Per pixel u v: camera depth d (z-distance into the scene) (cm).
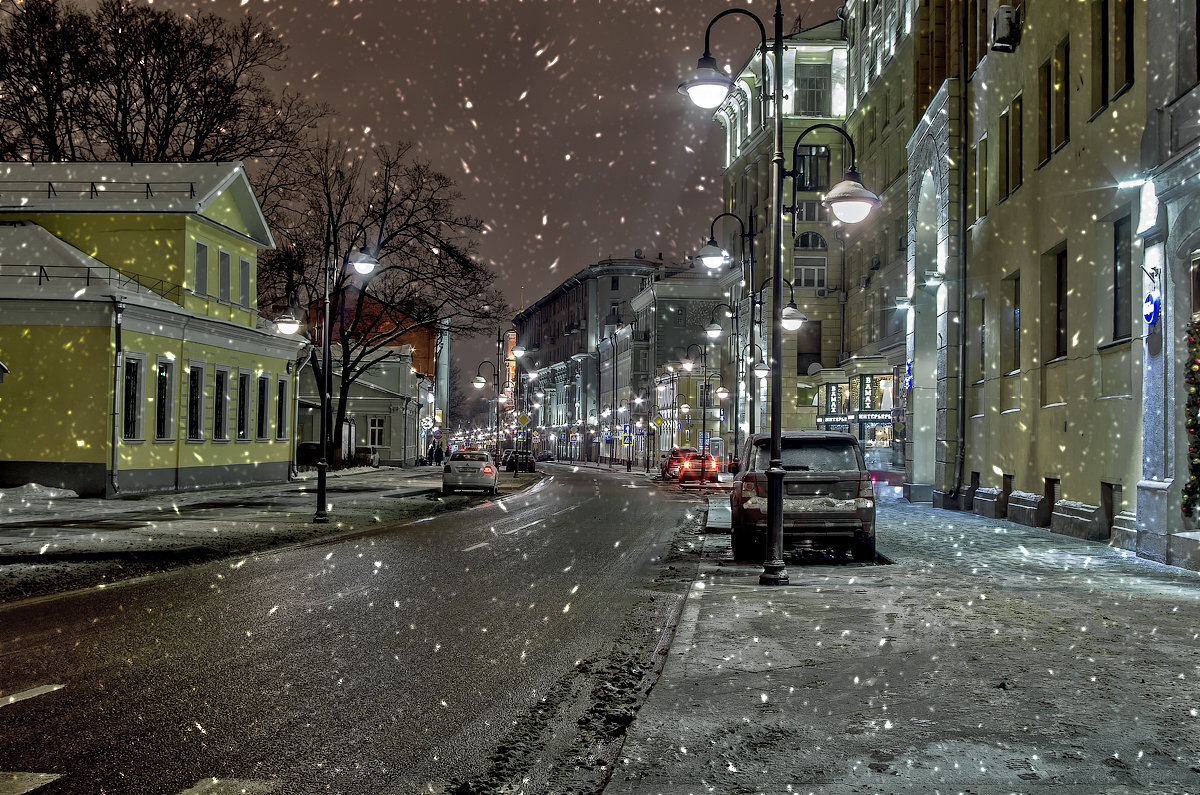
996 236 2491
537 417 15150
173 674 749
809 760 529
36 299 2894
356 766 538
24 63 4256
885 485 4206
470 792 500
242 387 3847
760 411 6188
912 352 3194
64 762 535
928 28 3231
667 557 1656
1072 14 1922
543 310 15088
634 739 568
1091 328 1838
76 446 2942
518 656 832
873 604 1070
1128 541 1598
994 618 973
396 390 6762
